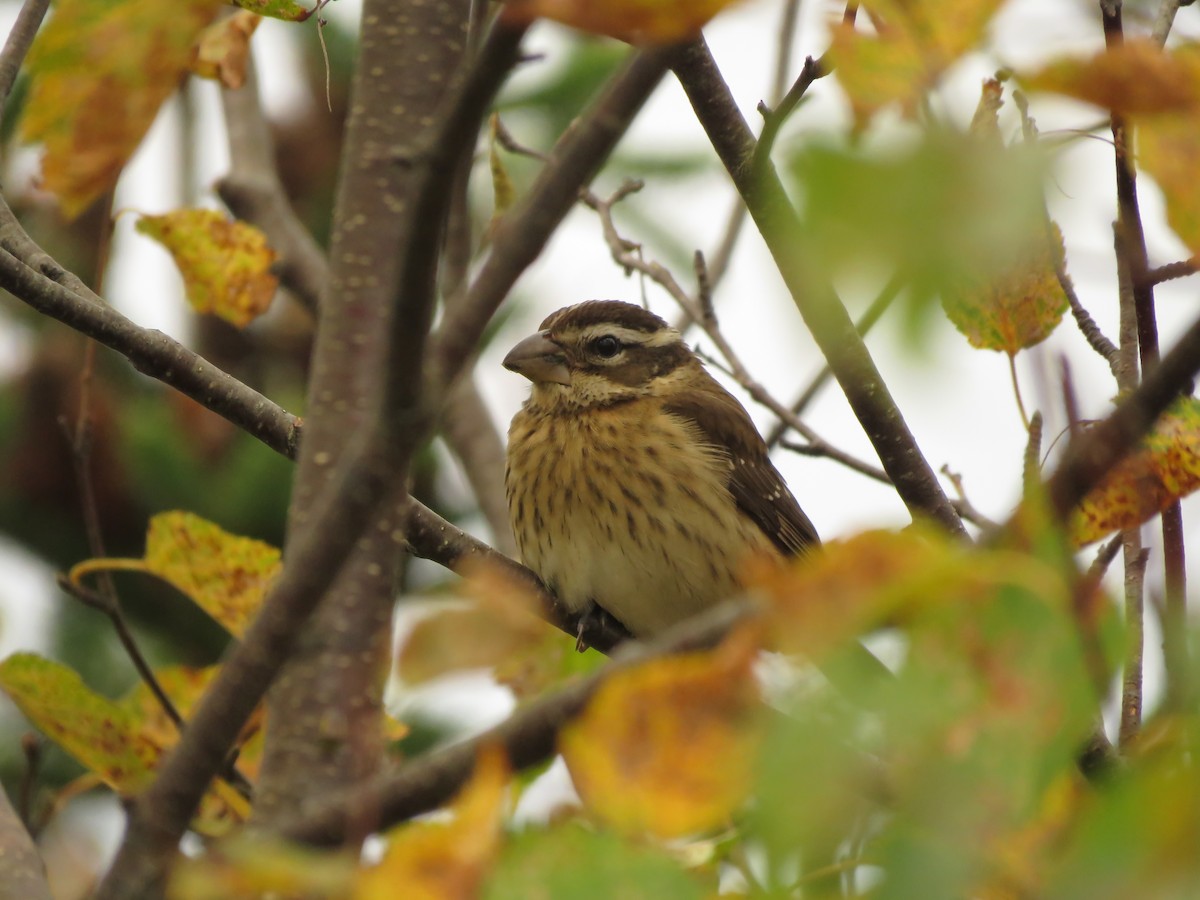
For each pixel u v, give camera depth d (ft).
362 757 25.14
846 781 11.84
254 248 33.71
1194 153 12.21
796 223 10.64
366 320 27.86
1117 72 11.93
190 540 31.27
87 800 41.24
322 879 13.39
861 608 11.74
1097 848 11.24
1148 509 22.13
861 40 11.58
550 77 48.08
